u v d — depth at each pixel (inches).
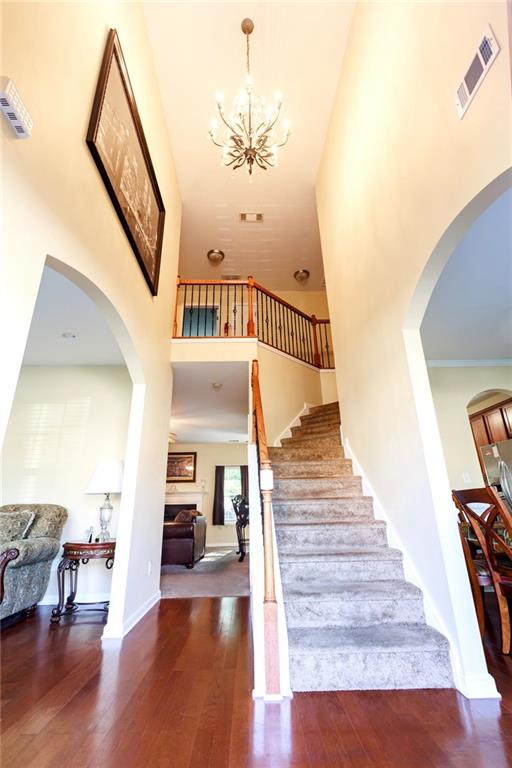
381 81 110.3
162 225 156.6
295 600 88.7
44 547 127.2
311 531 111.8
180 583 179.9
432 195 79.3
